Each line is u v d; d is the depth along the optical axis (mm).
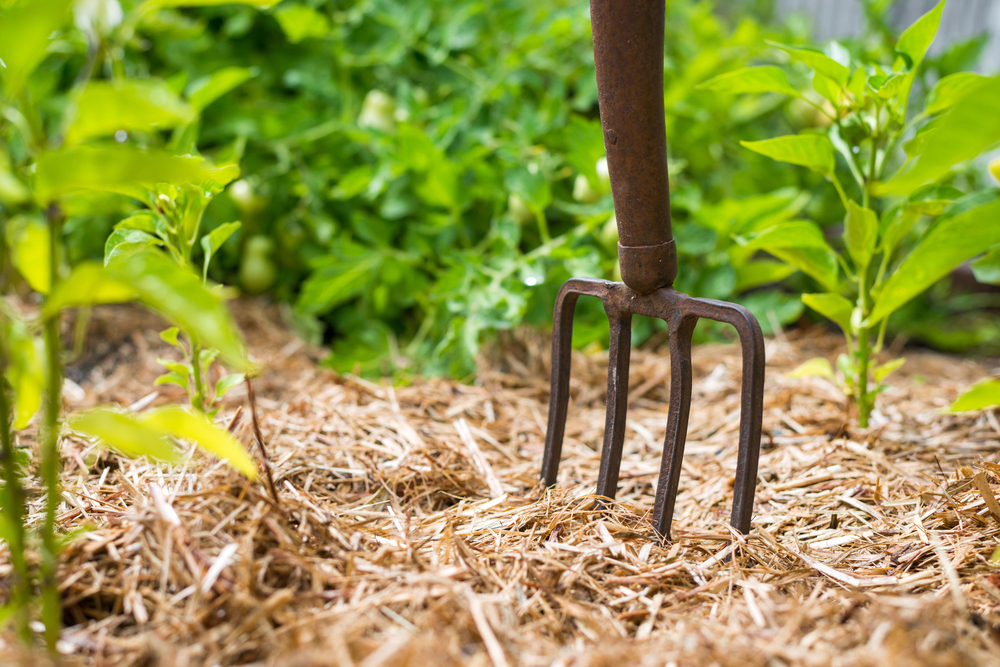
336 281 1280
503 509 811
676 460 777
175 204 822
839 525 813
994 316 1666
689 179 1549
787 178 1492
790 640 663
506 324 1116
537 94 1535
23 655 618
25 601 645
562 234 1397
